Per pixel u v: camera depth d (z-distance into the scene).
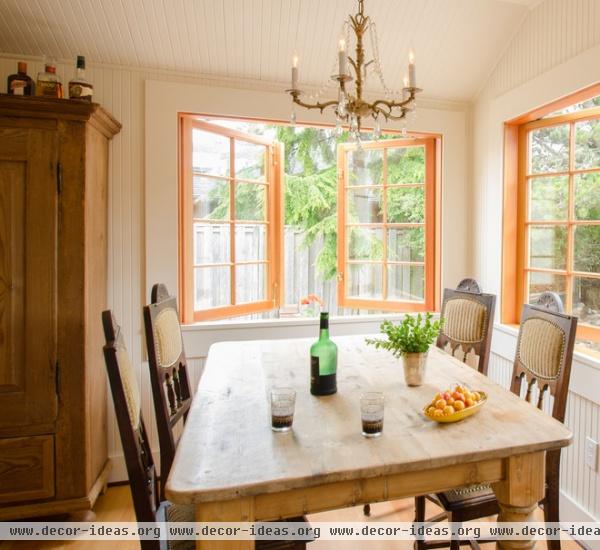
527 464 1.12
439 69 2.47
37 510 1.85
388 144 2.74
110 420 2.30
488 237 2.53
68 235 1.87
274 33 2.21
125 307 2.30
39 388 1.86
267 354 1.92
